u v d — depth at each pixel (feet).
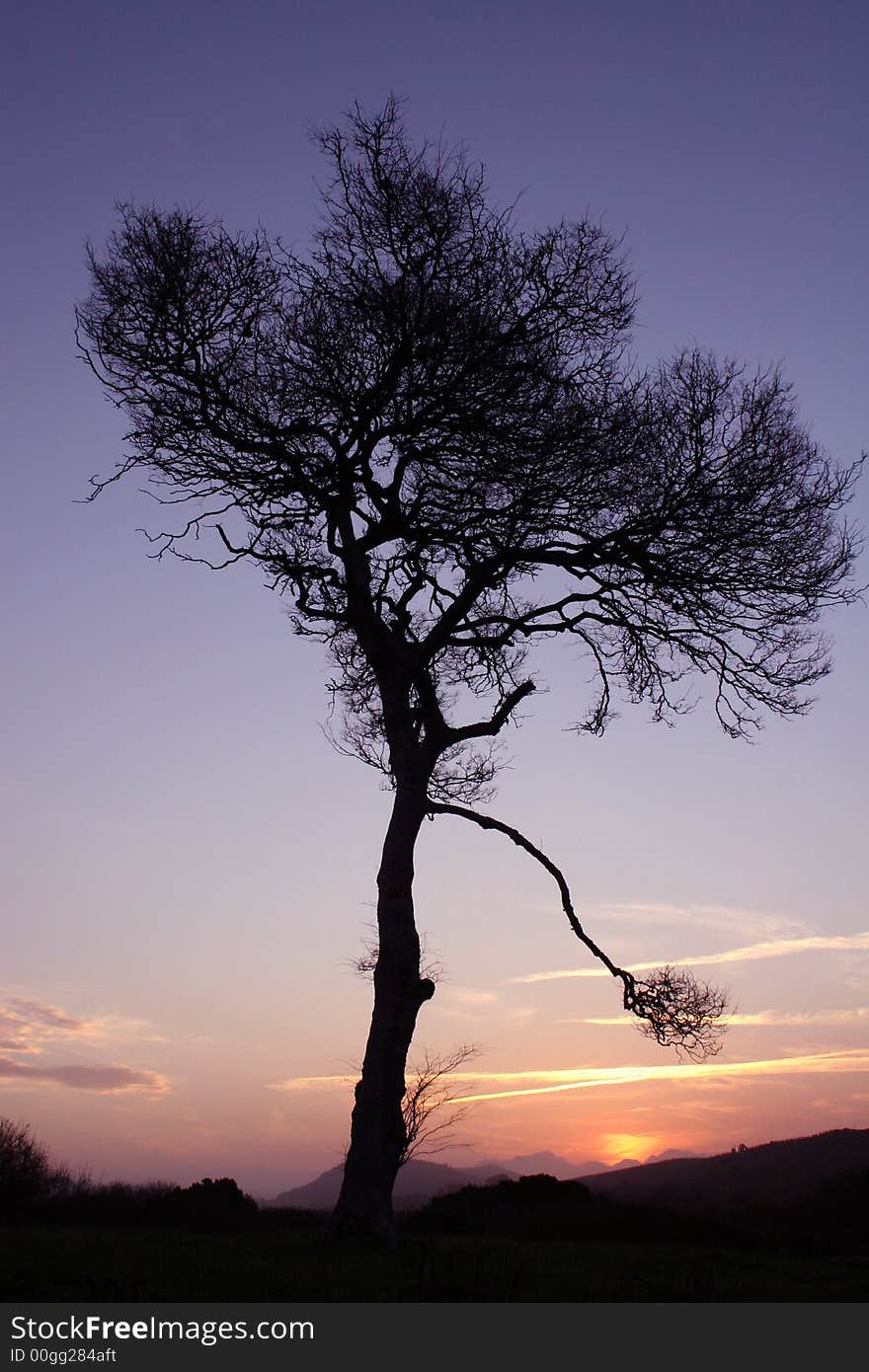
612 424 58.29
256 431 57.67
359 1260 45.14
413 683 61.05
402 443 57.82
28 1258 44.42
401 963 55.42
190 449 58.13
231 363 58.08
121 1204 80.18
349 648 71.46
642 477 59.31
